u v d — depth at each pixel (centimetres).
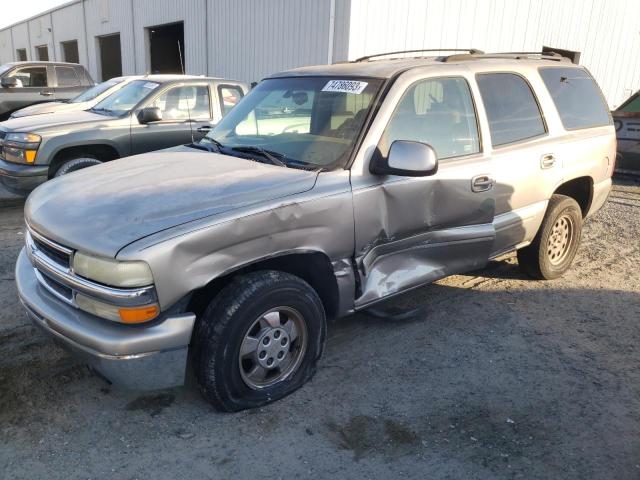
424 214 379
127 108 788
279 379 333
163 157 390
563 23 1509
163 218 283
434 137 389
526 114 464
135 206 295
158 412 323
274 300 311
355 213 339
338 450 296
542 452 298
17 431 303
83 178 353
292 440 303
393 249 374
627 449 303
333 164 345
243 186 316
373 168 348
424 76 387
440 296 493
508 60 469
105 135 743
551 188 479
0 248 589
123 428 308
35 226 310
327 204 325
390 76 378
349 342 409
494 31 1350
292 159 362
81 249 275
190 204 295
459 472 282
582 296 503
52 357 374
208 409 327
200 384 307
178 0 1675
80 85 1405
